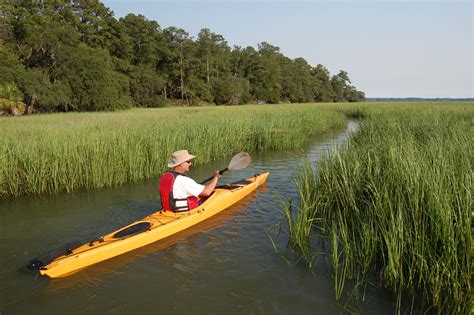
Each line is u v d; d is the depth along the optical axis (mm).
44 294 3799
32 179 7766
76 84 34031
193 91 63344
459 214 3533
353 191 5570
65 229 5664
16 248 4961
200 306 3557
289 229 5410
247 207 6480
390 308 3436
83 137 9375
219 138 12258
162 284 3963
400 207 4043
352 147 7863
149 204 6934
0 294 3805
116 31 58594
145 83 52875
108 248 4488
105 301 3662
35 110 31812
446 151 5418
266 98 79000
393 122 12523
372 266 4164
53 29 34000
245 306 3543
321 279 4000
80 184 8195
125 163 8867
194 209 5699
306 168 6852
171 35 62719
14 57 32094
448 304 3230
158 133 10539
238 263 4398
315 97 105000
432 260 3531
